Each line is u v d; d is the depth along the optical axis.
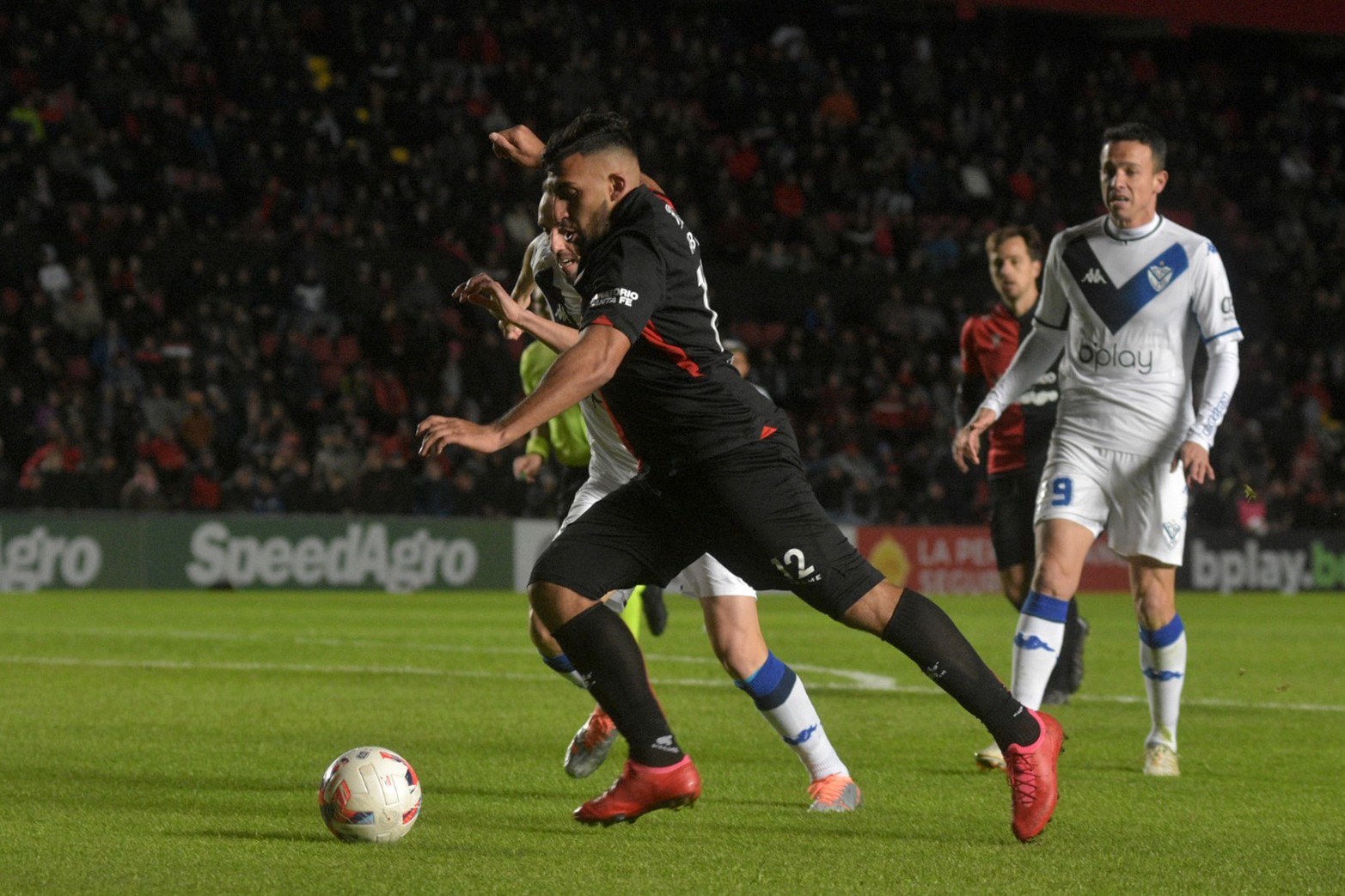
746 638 16.70
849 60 106.69
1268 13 100.75
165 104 82.56
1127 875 13.22
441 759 20.39
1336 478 91.25
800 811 16.59
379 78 90.75
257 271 80.12
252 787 17.83
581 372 13.06
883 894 12.32
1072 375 20.95
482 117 90.69
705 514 14.44
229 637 42.62
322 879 12.71
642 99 95.62
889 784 18.61
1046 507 20.86
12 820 15.57
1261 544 82.19
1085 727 25.03
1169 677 20.05
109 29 83.56
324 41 92.19
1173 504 20.28
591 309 13.40
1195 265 20.19
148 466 68.12
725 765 20.06
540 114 92.19
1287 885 12.85
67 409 68.94
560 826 15.48
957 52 110.50
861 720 25.33
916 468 82.25
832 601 14.37
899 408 84.25
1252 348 93.69
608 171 13.98
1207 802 17.52
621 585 14.76
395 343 78.25
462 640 42.12
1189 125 109.69
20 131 77.12
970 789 18.27
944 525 79.19
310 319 77.88
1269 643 45.44
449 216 84.56
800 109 99.62
